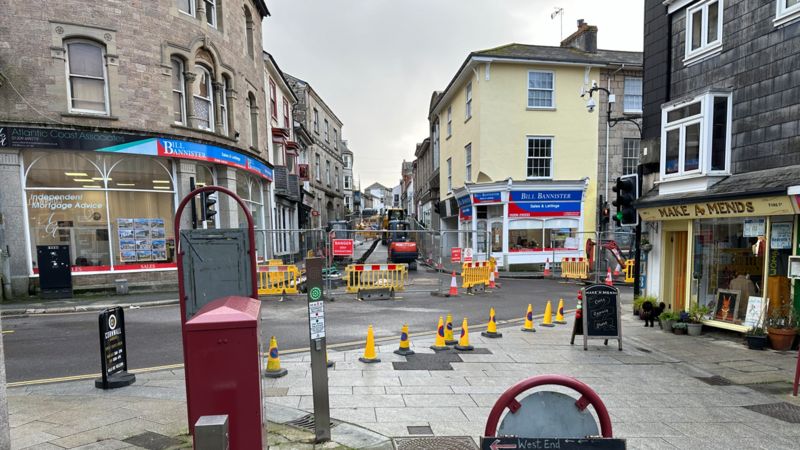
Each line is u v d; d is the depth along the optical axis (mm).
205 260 3502
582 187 20750
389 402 4941
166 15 13867
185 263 3469
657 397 5305
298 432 4016
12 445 3650
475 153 21344
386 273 13516
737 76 8352
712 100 8477
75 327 9016
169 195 14250
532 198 20672
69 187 12734
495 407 2375
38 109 11984
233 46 16859
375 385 5516
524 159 20797
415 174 54781
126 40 13031
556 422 2414
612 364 6633
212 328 2623
